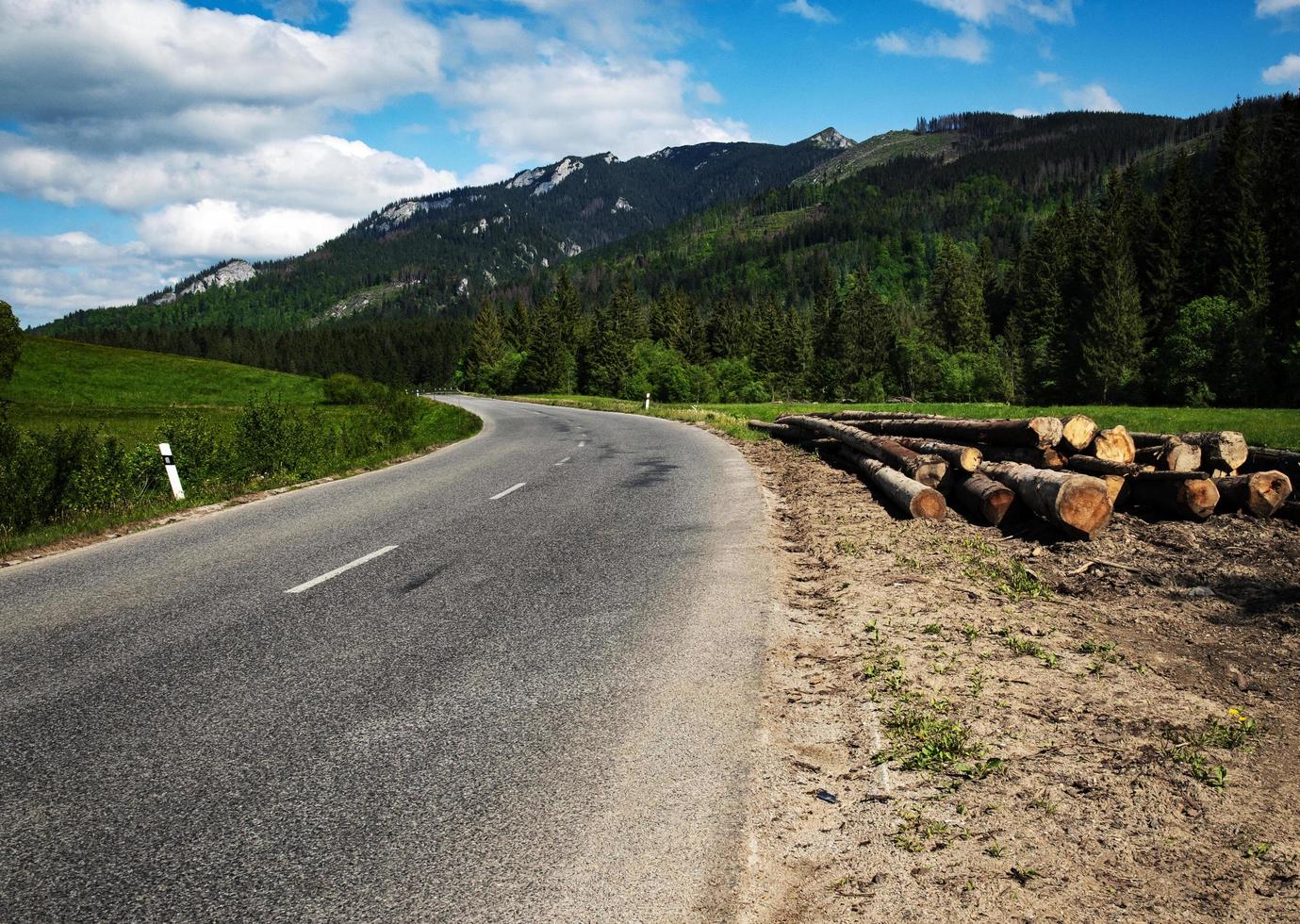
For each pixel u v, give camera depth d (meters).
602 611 5.68
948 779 3.19
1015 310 102.62
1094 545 7.19
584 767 3.34
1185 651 4.66
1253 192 60.28
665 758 3.42
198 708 4.03
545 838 2.82
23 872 2.66
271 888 2.55
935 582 6.20
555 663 4.62
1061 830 2.83
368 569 7.18
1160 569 6.43
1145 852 2.69
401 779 3.26
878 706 3.90
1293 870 2.58
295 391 76.31
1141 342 59.88
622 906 2.44
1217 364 50.16
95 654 4.92
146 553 8.31
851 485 12.20
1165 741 3.48
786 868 2.63
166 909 2.46
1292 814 2.91
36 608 6.15
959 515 9.08
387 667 4.61
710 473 14.41
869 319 108.50
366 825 2.92
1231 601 5.54
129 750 3.57
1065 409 32.41
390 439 24.06
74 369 73.56
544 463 17.08
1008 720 3.71
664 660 4.64
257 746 3.59
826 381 103.81
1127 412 28.34
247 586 6.61
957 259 132.12
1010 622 5.19
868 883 2.54
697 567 7.02
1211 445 8.56
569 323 128.50
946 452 10.02
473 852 2.74
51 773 3.36
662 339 116.56
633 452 19.39
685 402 85.25
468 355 137.50
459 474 15.28
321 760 3.44
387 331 196.75
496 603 5.92
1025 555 7.13
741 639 4.99
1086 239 84.62
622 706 3.98
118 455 13.30
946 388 91.25
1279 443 15.27
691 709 3.93
